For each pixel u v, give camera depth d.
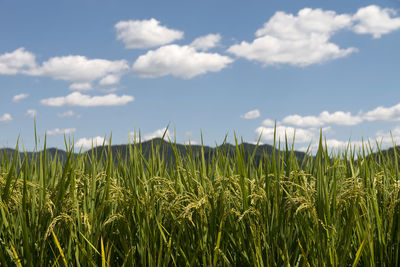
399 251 2.75
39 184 2.92
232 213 2.83
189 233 2.83
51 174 3.48
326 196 2.58
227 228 2.77
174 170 3.37
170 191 2.81
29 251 2.36
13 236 2.61
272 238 2.65
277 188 2.82
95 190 2.87
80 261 2.53
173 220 2.80
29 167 3.43
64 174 2.58
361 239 2.66
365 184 3.00
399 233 2.64
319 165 2.70
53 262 2.64
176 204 2.67
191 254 2.68
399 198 2.83
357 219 2.54
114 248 2.74
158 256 2.53
